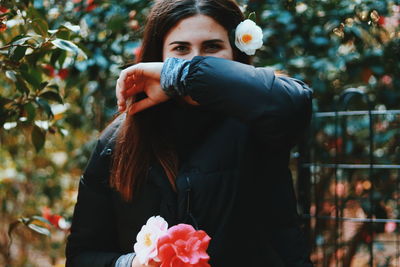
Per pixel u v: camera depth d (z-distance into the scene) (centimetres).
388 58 278
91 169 137
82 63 248
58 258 425
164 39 133
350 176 292
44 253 447
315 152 253
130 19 256
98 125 292
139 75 124
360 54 269
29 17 163
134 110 129
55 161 404
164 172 129
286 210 129
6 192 387
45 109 174
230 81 115
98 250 137
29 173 400
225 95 116
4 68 162
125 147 131
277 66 248
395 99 287
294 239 129
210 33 129
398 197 289
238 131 126
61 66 182
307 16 270
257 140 126
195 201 124
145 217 129
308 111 120
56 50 164
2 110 174
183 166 128
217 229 123
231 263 125
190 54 130
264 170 128
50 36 156
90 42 261
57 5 265
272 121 115
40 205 402
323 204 288
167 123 132
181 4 130
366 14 257
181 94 121
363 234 295
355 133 297
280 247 128
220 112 119
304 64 264
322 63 261
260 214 127
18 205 400
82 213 137
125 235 133
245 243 125
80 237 137
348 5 260
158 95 125
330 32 266
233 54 138
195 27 129
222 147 125
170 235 111
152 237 113
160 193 129
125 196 130
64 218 287
